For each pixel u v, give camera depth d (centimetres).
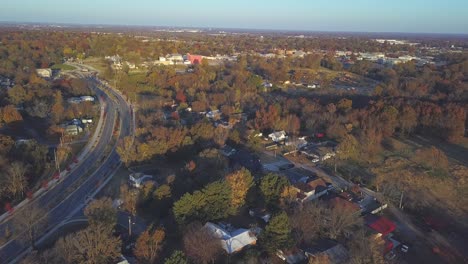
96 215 7131
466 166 11162
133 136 12900
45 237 7594
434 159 11081
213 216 7600
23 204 8819
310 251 6675
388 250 7306
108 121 14812
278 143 13012
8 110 12988
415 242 7775
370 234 7356
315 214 7588
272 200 8425
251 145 12194
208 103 16650
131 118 15162
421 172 10712
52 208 8706
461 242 7862
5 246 7288
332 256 6581
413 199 9431
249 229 7225
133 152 10875
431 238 7938
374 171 10888
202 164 9800
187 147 11231
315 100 16100
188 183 8719
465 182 10331
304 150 12325
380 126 13025
